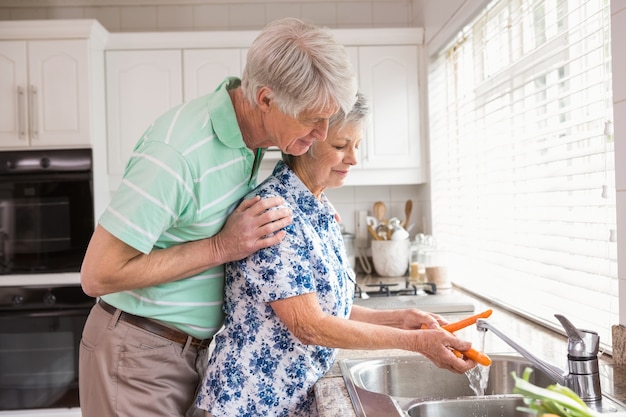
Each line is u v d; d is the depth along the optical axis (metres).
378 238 2.84
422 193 3.00
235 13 3.11
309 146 1.09
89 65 2.54
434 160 2.74
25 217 2.50
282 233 1.07
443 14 2.45
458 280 2.49
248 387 1.10
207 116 1.08
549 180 1.69
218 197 1.10
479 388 1.26
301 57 0.97
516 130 1.94
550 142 1.64
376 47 2.80
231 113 1.07
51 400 2.45
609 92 1.32
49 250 2.50
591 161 1.50
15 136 2.54
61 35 2.54
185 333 1.19
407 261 2.79
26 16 3.08
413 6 3.08
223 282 1.20
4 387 2.45
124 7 3.09
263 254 1.07
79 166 2.52
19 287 2.46
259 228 1.05
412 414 1.05
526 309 1.75
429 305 1.86
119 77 2.74
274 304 1.07
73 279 2.47
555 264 1.56
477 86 2.26
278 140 1.08
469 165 2.30
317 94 0.97
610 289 1.30
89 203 2.52
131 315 1.16
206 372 1.17
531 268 1.74
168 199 1.03
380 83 2.80
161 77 2.75
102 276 1.03
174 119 1.08
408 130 2.81
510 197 1.96
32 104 2.54
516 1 1.89
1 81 2.54
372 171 2.83
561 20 1.65
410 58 2.80
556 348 1.34
